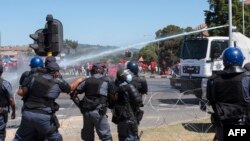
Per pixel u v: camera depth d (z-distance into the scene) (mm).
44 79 7668
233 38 19344
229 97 5418
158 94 23344
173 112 15961
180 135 11094
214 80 5535
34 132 7734
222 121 5434
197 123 12805
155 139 10625
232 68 5441
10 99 8562
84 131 8852
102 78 8625
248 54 19406
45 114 7570
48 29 12680
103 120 8602
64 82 7816
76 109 17234
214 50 18719
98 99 8594
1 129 8477
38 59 8812
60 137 7797
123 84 7789
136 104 7719
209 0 37156
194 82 18719
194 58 19125
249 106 5355
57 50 12703
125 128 7719
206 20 37375
